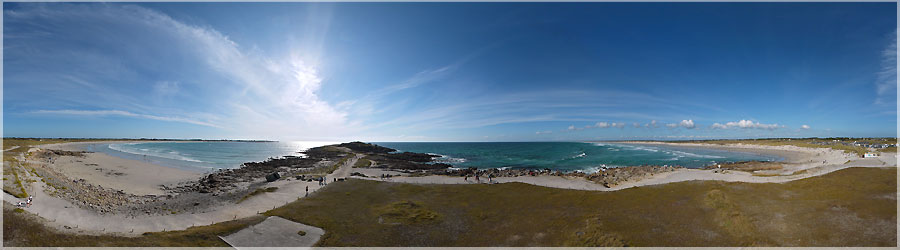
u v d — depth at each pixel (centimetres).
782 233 2464
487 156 14725
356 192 4684
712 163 10475
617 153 15962
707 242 2433
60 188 4222
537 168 9600
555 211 3528
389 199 4269
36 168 5909
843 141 17762
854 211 2773
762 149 17400
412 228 3172
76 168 7350
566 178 6347
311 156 13762
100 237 2473
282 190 4978
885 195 3130
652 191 4003
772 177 5209
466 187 5009
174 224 3148
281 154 15612
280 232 2967
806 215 2780
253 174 7812
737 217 2786
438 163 11225
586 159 12356
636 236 2625
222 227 3005
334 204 4009
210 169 8819
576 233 2792
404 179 6166
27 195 3509
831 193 3350
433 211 3722
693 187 3959
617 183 5584
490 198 4256
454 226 3225
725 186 3869
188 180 6638
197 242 2556
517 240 2786
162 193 5203
